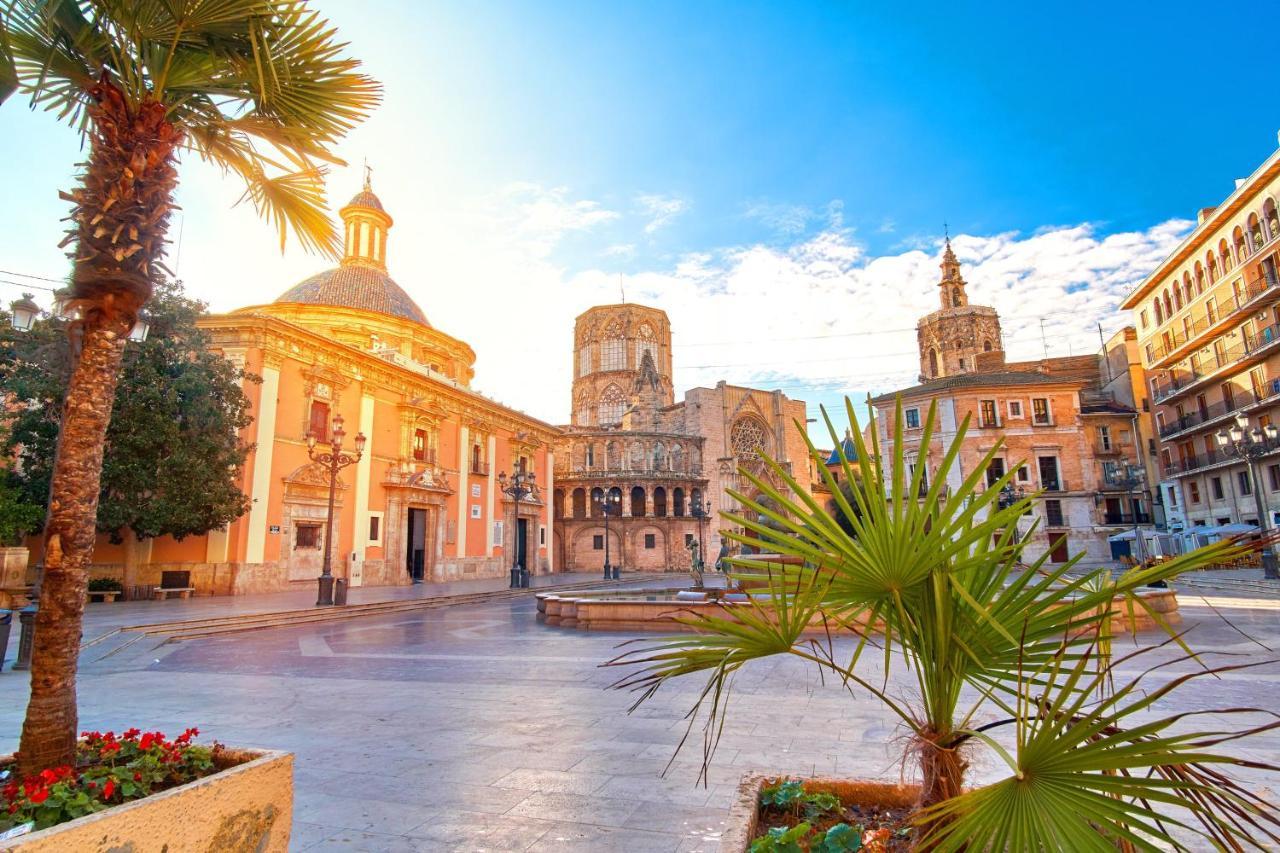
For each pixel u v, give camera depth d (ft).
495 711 27.78
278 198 21.34
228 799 11.50
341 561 108.06
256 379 93.61
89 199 14.74
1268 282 121.60
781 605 9.86
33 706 12.80
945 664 9.59
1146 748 7.36
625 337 265.75
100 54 16.10
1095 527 153.58
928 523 9.95
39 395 76.13
